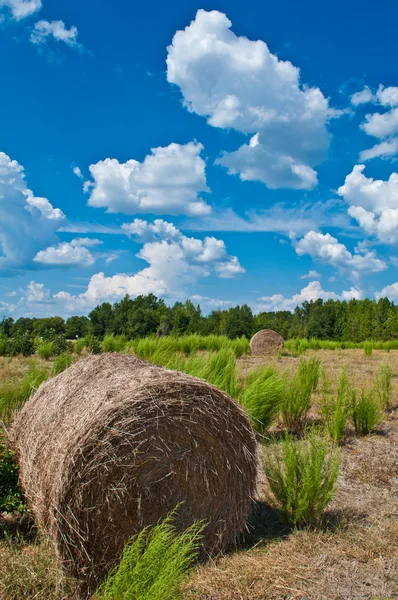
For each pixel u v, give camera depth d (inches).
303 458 169.6
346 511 169.9
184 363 311.1
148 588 95.7
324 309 2052.2
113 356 181.5
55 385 170.4
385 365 372.2
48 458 137.1
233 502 151.2
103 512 133.9
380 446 251.8
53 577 124.3
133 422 136.1
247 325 1722.4
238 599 121.1
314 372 358.3
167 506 143.2
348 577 131.0
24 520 156.8
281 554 143.1
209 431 147.0
